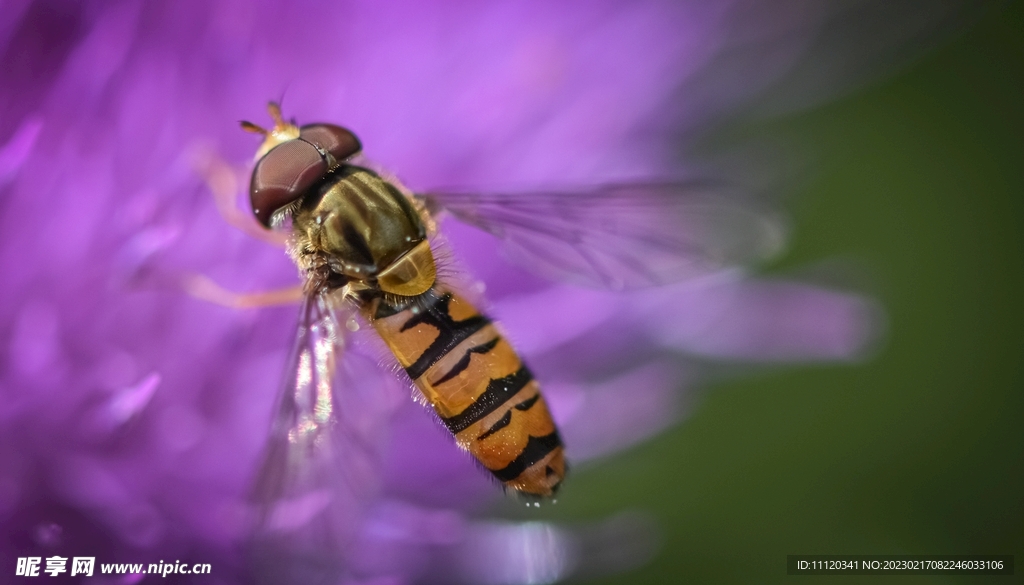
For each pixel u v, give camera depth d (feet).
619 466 0.22
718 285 0.22
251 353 0.20
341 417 0.19
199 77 0.20
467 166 0.22
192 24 0.20
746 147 0.23
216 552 0.20
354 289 0.19
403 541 0.20
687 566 0.22
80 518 0.20
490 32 0.22
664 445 0.22
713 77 0.23
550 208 0.21
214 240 0.20
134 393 0.19
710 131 0.23
